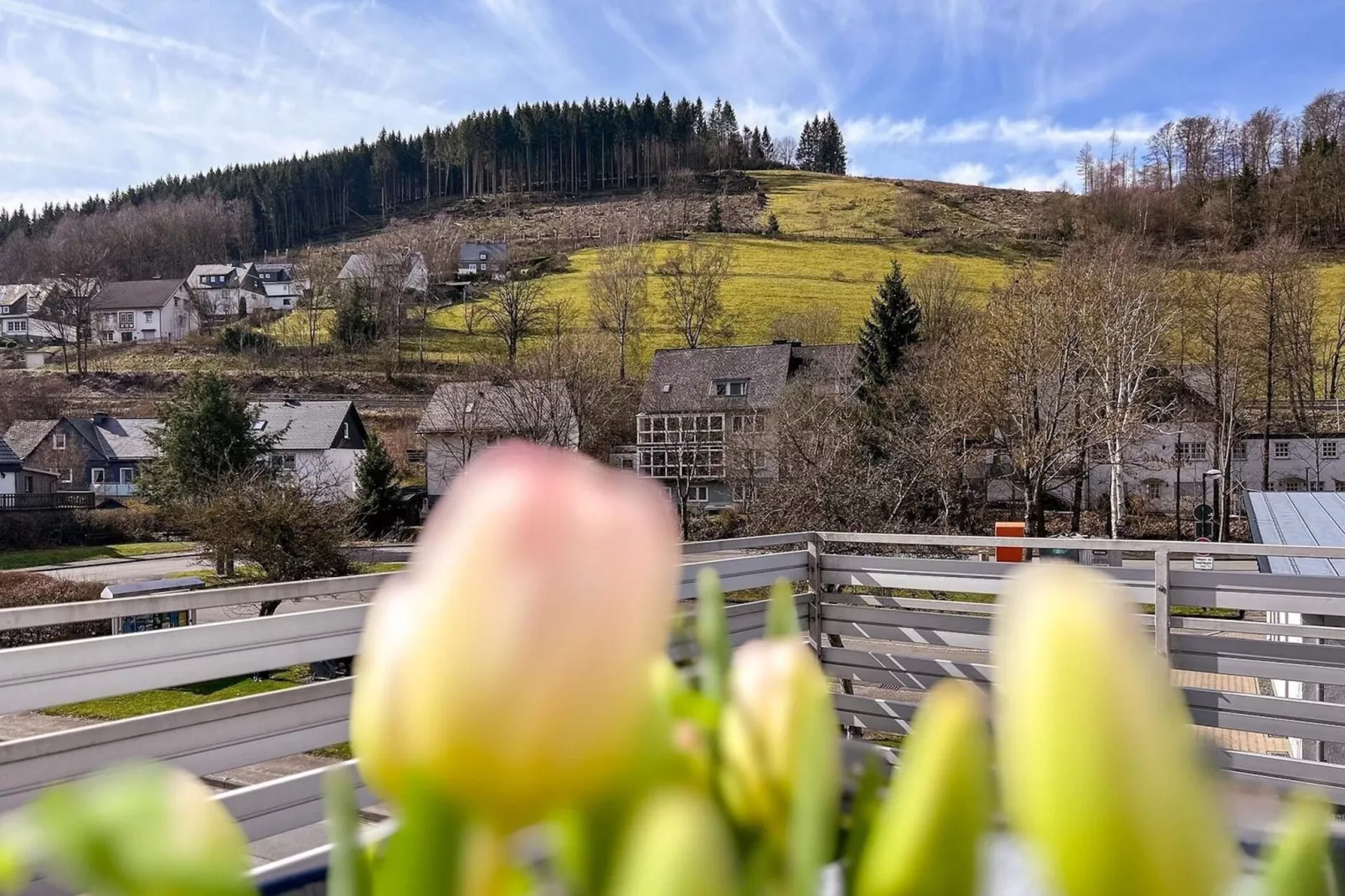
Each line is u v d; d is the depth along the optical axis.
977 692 0.25
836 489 23.36
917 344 38.19
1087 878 0.18
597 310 64.50
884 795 0.34
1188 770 0.18
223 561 19.14
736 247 83.44
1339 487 39.31
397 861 0.23
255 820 2.45
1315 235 71.19
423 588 0.23
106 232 95.12
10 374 62.56
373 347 67.00
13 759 2.04
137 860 0.24
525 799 0.23
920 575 4.57
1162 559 4.00
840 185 104.88
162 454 33.06
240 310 84.31
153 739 2.27
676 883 0.20
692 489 39.38
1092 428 27.86
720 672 0.40
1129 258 30.95
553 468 0.23
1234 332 37.34
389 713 0.23
